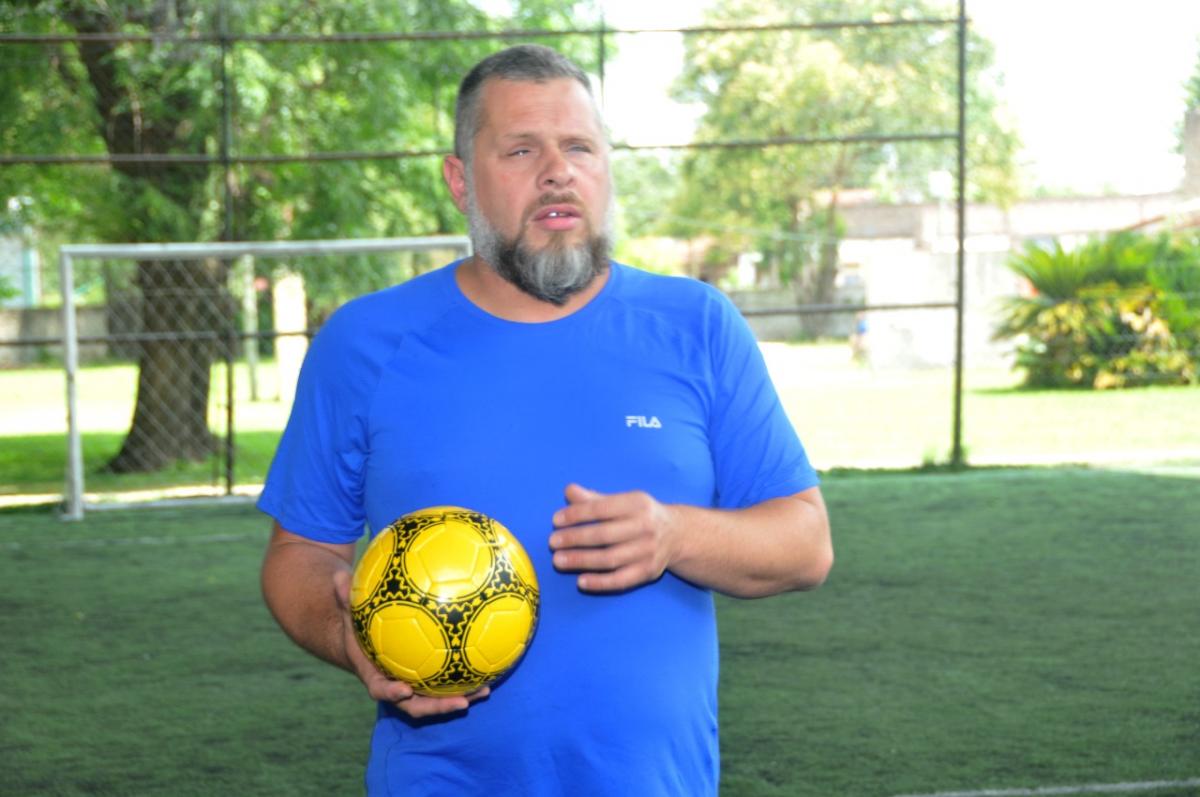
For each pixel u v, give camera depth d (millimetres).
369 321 2154
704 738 2117
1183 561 7461
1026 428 14352
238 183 13039
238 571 7840
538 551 2023
